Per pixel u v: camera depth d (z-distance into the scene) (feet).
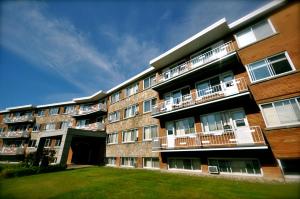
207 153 44.86
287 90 33.96
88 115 99.19
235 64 44.83
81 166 74.28
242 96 39.04
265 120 35.45
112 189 31.19
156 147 53.36
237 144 37.42
